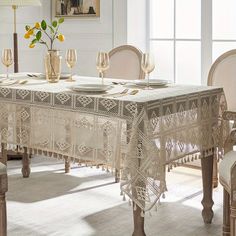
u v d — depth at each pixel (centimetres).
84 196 453
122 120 326
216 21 566
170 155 339
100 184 487
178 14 593
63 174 520
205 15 568
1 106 396
